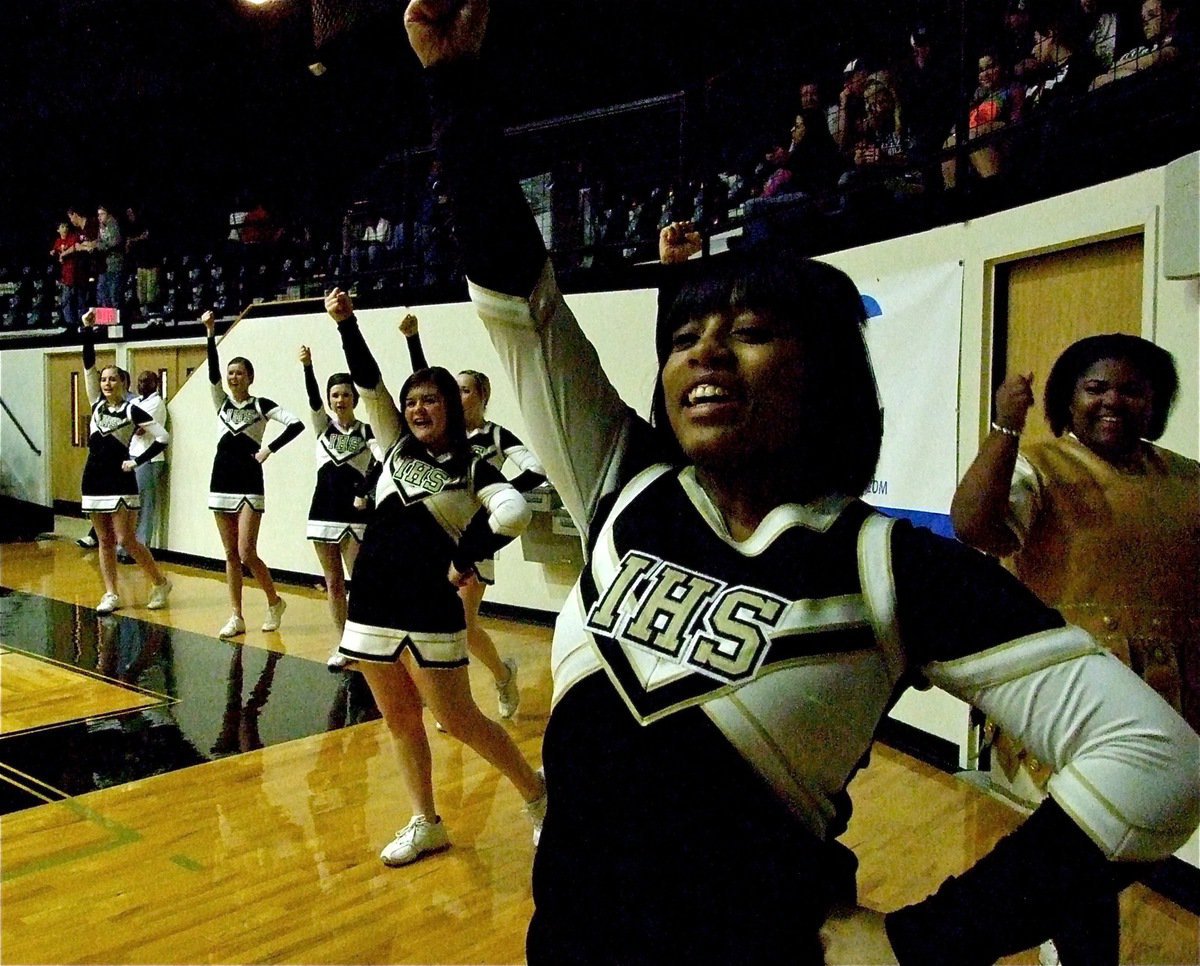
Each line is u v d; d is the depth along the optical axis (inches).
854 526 33.2
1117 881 27.5
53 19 455.5
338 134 415.2
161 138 456.8
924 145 188.1
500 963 91.0
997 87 177.8
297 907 101.3
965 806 130.0
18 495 402.6
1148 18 142.7
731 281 35.4
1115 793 27.3
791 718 30.8
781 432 34.5
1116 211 115.2
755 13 303.0
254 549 232.1
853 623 31.3
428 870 110.1
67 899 102.7
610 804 32.7
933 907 29.2
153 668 199.9
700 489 36.8
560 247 289.6
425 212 330.6
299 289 352.2
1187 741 28.2
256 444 232.7
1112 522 79.3
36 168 498.0
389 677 110.7
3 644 218.2
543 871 35.2
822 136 222.5
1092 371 80.8
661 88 333.4
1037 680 29.4
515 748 113.3
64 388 383.6
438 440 112.9
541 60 342.6
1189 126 105.9
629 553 36.2
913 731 155.1
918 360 151.3
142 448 251.8
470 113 39.1
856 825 123.5
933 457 148.3
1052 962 73.2
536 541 245.1
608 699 33.7
